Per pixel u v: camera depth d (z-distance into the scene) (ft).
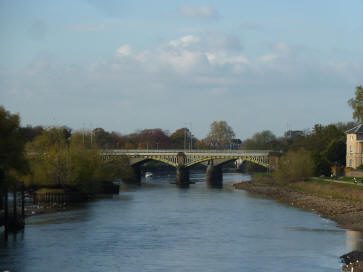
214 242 324.60
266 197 611.06
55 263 272.10
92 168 594.65
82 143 650.84
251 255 289.94
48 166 561.43
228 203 542.98
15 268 262.47
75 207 501.15
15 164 326.65
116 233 353.72
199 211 471.62
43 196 535.60
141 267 265.54
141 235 346.74
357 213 433.48
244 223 399.03
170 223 398.01
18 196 573.33
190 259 281.33
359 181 586.04
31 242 321.32
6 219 352.28
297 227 379.76
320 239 333.01
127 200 574.15
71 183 564.71
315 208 485.56
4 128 326.44
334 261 275.59
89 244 316.81
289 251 298.97
